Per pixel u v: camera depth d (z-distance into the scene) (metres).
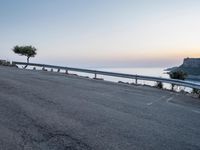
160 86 17.75
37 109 8.29
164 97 12.61
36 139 5.91
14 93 10.58
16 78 15.25
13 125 6.69
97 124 7.18
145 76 17.88
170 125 7.61
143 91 14.13
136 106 9.84
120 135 6.45
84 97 10.85
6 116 7.36
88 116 7.91
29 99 9.65
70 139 6.00
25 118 7.29
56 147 5.55
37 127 6.64
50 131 6.41
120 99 11.04
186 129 7.34
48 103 9.21
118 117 8.05
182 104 11.09
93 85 15.00
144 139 6.30
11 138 5.88
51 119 7.34
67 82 15.37
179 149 5.87
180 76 20.48
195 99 12.93
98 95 11.62
